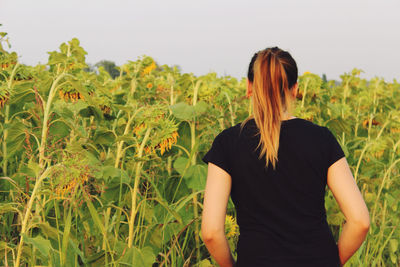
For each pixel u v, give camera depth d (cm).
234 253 291
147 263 243
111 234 272
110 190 277
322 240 165
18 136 282
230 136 179
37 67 454
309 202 167
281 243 163
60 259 219
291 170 167
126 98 480
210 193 173
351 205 164
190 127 327
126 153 339
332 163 170
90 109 319
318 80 450
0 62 357
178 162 297
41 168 231
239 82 639
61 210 286
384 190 374
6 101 295
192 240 330
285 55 176
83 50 420
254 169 169
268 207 167
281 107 172
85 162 233
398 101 630
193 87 355
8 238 274
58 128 296
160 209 295
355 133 485
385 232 384
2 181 309
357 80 622
